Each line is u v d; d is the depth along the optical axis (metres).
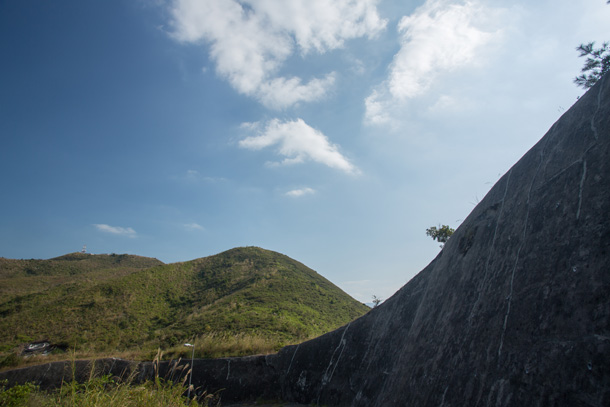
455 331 4.10
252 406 9.76
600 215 2.70
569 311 2.52
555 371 2.37
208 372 11.23
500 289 3.59
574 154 3.55
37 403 5.87
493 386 2.90
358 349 8.00
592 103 3.73
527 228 3.68
